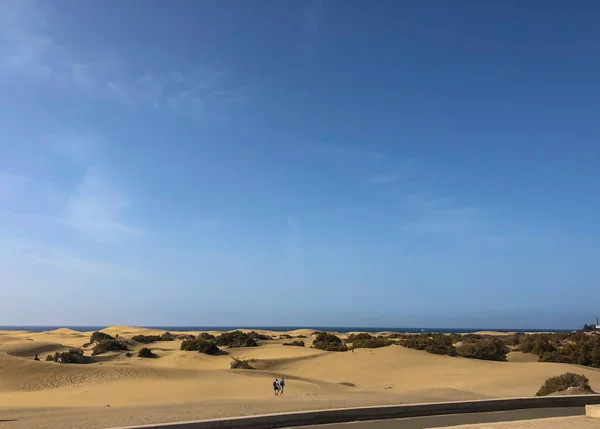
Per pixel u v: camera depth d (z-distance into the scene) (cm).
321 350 6606
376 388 3691
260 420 1398
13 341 6250
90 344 7256
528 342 6272
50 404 2580
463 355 5741
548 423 1495
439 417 1673
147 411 1872
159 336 8881
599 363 5131
